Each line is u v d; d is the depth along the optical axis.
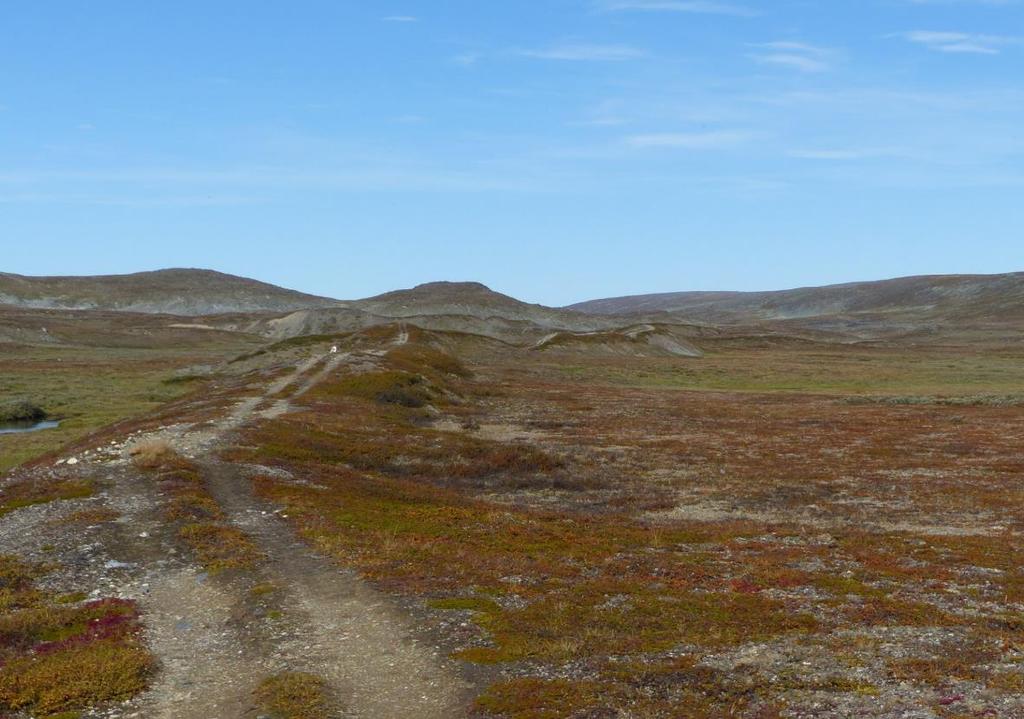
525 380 115.56
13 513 28.41
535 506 38.25
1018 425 68.81
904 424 70.38
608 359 164.12
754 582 23.45
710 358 180.12
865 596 22.27
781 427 68.69
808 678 15.94
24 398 83.06
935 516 36.19
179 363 131.50
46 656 16.95
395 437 54.06
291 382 79.81
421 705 14.88
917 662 16.72
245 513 29.36
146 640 18.08
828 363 165.38
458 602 20.34
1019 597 22.45
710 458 52.88
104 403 82.56
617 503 39.44
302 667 16.50
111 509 28.62
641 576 23.67
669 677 15.91
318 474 38.06
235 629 18.70
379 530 27.75
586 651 17.39
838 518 35.78
